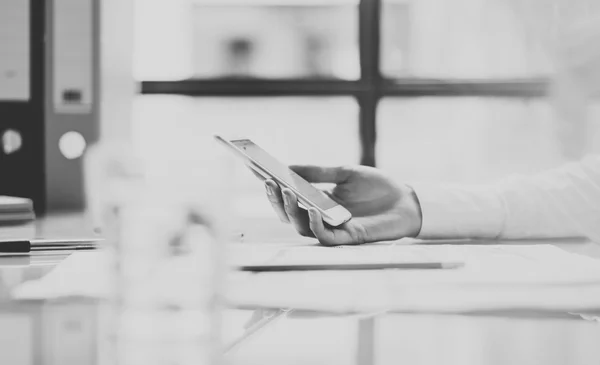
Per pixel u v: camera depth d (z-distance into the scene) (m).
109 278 0.44
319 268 0.52
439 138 1.96
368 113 1.81
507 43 1.91
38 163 1.24
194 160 0.37
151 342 0.30
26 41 1.23
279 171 0.73
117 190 0.37
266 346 0.30
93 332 0.33
